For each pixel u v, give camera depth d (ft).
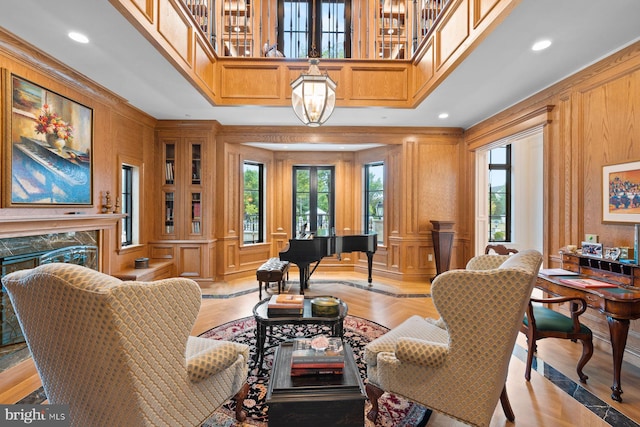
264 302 8.25
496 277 4.38
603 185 9.00
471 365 4.68
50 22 7.49
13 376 7.21
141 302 3.77
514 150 21.13
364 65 13.17
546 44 8.40
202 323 10.74
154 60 9.41
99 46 8.62
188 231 15.89
